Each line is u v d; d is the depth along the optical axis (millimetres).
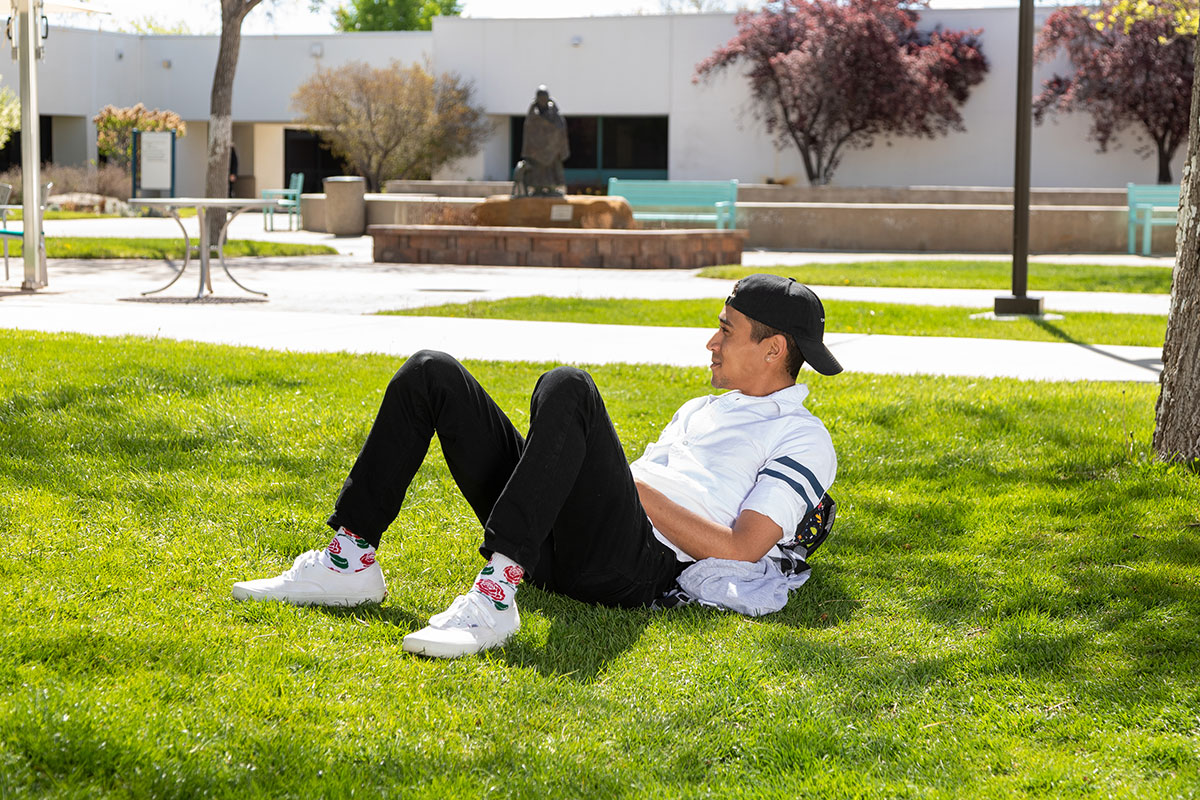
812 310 2973
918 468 4707
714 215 21406
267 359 6652
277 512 3762
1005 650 2781
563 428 2645
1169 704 2449
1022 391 6195
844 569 3459
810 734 2318
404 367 2770
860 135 30375
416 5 52406
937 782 2141
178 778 2006
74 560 3170
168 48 37156
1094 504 4137
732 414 3025
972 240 20938
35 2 11180
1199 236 4473
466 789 2059
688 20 31578
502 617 2697
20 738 2059
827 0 29578
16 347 6656
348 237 23688
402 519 3789
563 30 32406
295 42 36094
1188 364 4559
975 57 29562
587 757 2215
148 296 11102
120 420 4895
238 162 37281
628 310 10227
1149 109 27828
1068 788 2102
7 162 36938
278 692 2402
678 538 2951
